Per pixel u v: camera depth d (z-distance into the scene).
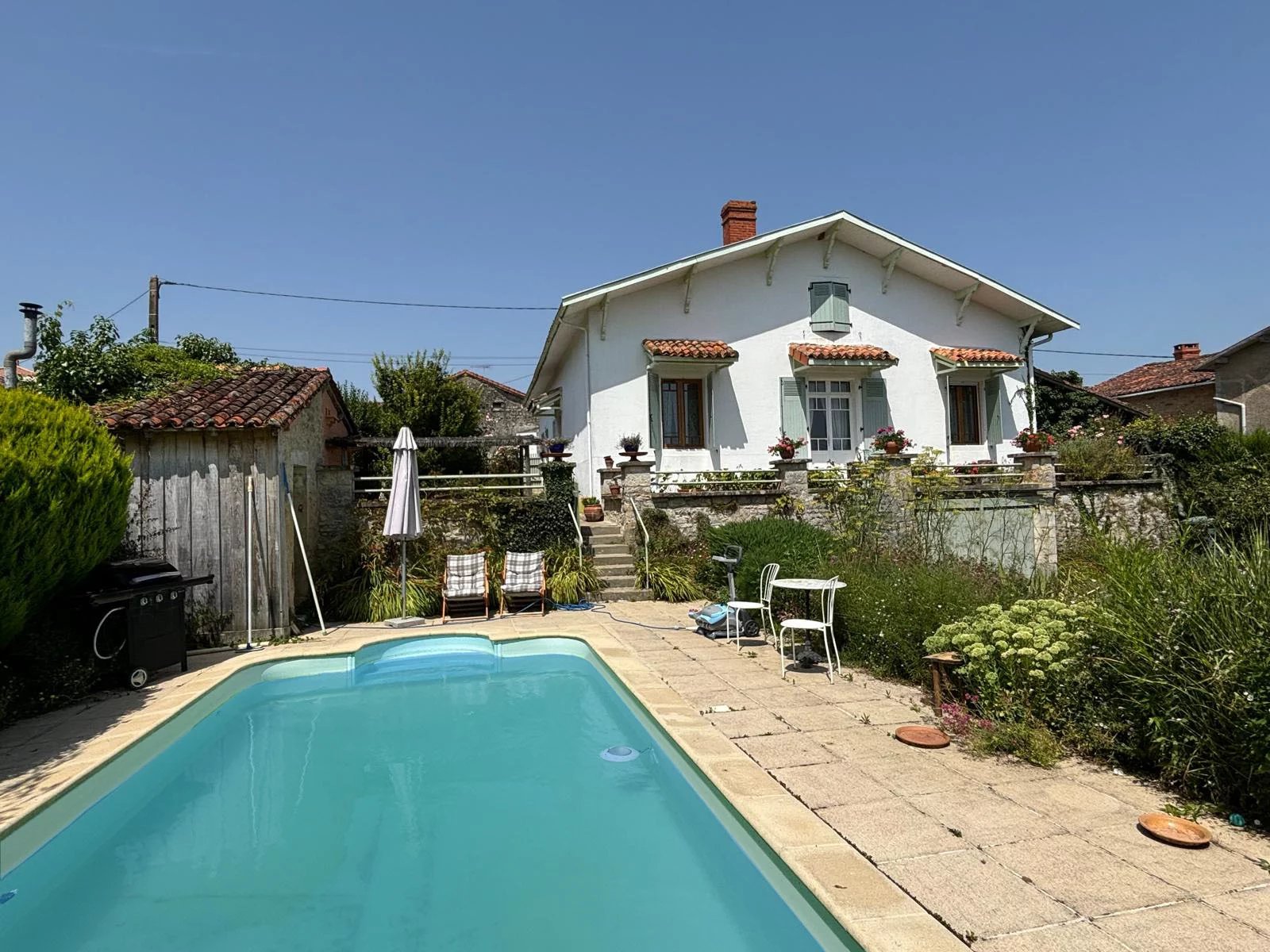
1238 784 3.78
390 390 19.45
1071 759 4.64
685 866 4.06
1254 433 15.00
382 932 3.42
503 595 10.81
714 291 14.80
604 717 6.85
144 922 3.59
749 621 8.85
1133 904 2.99
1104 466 14.29
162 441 8.95
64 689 6.37
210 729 6.59
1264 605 3.93
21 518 5.70
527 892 3.78
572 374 15.91
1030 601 5.62
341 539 11.47
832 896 3.02
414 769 5.60
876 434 15.20
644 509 12.30
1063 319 16.08
